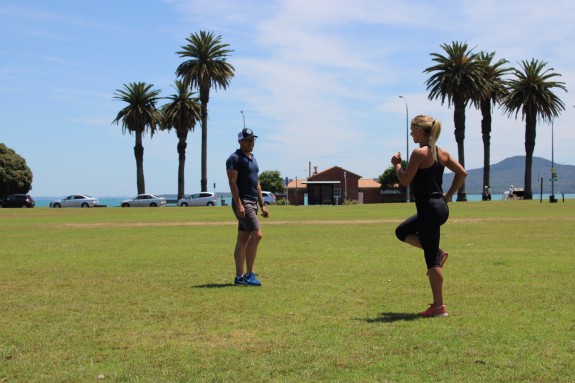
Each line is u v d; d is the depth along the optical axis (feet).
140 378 15.42
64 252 47.50
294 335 19.34
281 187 390.01
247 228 29.60
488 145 244.83
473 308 23.07
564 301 24.18
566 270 33.12
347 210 146.72
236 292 27.45
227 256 43.39
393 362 16.29
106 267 37.35
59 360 17.04
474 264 36.09
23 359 17.17
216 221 100.83
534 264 35.81
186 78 246.68
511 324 20.29
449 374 15.26
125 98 268.21
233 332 19.90
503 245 48.16
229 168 29.60
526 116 245.86
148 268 36.65
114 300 25.82
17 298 26.45
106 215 136.77
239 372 15.74
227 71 248.52
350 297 25.89
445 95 224.94
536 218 91.66
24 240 61.05
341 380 14.97
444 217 21.90
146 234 69.05
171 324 21.21
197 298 26.05
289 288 28.37
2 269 36.58
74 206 235.81
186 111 267.59
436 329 19.72
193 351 17.74
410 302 24.66
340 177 354.74
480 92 222.89
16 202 238.48
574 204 160.66
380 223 86.02
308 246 49.90
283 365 16.24
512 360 16.24
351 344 18.12
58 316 22.71
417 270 34.01
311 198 274.98
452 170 22.41
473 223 79.61
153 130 271.69
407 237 23.22
